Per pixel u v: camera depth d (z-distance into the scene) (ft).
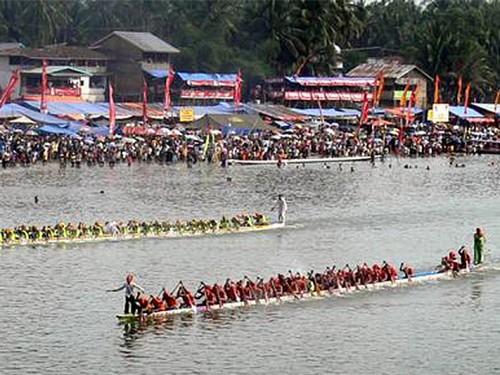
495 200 542.98
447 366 243.81
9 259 345.51
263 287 294.66
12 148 650.84
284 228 428.97
